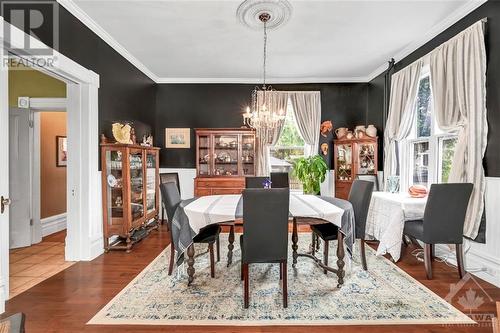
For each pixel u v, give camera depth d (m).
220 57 4.16
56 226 4.48
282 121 5.06
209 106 5.26
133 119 4.26
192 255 2.49
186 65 4.51
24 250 3.47
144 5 2.76
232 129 4.94
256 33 3.37
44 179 4.29
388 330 1.84
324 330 1.85
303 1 2.68
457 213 2.55
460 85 2.78
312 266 2.89
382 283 2.50
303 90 5.25
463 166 2.74
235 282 2.53
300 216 2.26
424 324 1.91
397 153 4.18
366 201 2.76
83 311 2.06
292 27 3.20
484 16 2.64
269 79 5.21
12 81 3.68
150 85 4.96
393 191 3.70
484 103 2.60
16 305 2.15
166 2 2.70
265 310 2.07
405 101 3.84
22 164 3.60
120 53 3.83
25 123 3.60
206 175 5.00
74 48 2.84
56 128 4.54
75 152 3.06
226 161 5.09
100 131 3.32
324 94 5.27
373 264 2.95
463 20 2.91
